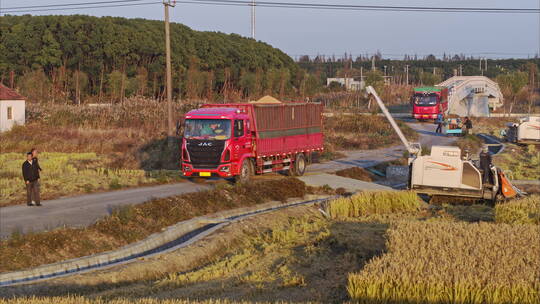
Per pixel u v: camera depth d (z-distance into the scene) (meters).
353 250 16.00
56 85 85.38
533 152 42.91
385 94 109.69
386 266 11.01
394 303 10.12
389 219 21.02
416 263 11.02
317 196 25.95
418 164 24.61
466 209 23.14
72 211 19.08
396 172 32.88
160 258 15.61
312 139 31.08
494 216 20.42
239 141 24.95
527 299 9.84
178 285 13.44
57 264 14.37
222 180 26.91
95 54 99.69
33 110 52.91
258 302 10.84
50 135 42.00
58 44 98.31
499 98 88.44
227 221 20.08
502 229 14.62
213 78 105.38
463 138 50.94
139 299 10.63
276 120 27.66
